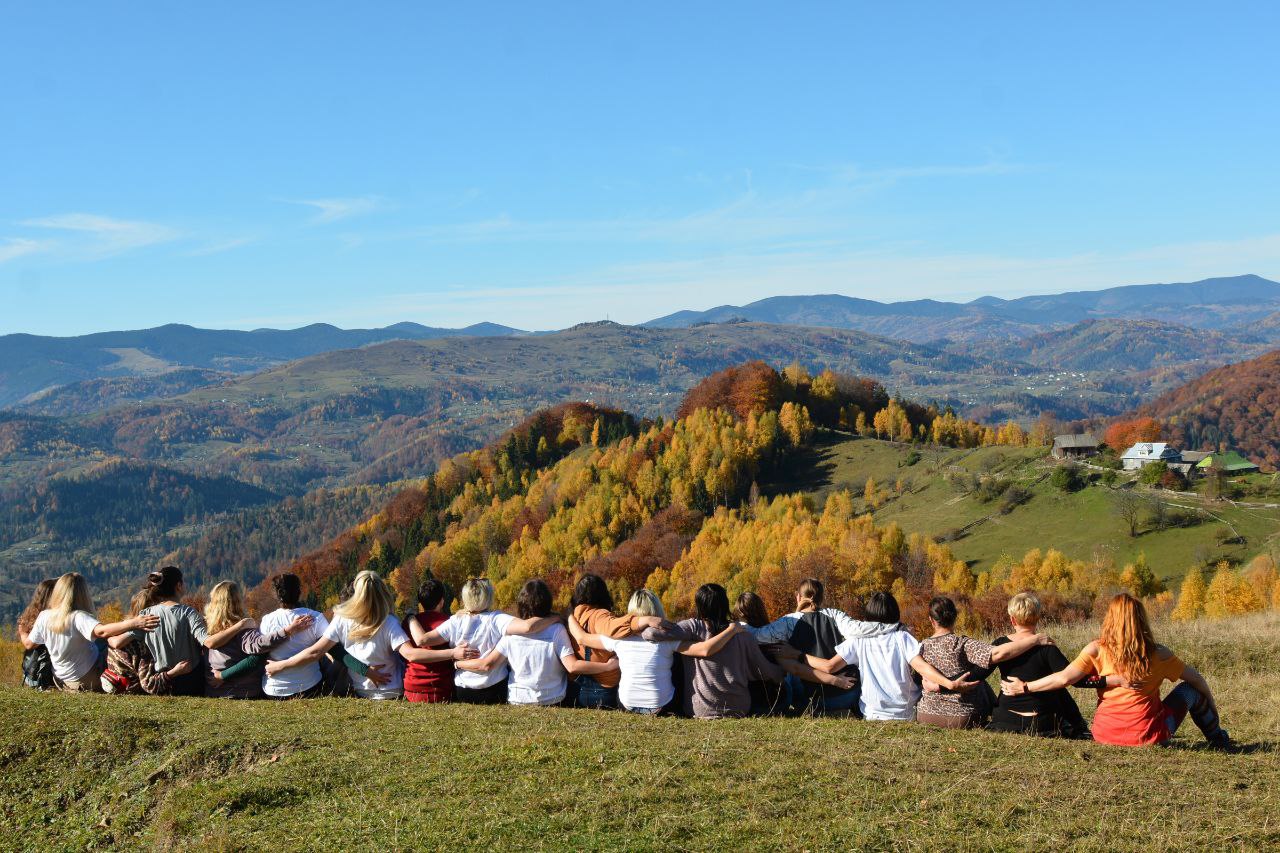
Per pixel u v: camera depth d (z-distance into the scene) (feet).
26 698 44.57
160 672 45.80
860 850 25.27
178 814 31.09
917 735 36.83
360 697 45.24
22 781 36.01
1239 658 59.11
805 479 587.68
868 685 40.78
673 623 41.52
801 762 32.37
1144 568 328.70
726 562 404.77
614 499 567.18
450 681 44.50
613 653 42.93
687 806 28.43
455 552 538.47
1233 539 369.30
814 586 42.80
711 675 40.65
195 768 34.94
